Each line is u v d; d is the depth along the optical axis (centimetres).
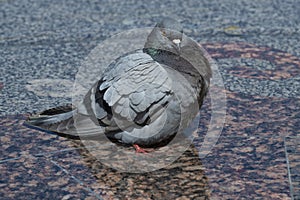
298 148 868
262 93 1076
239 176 796
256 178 790
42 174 806
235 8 1577
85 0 1658
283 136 909
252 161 836
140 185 776
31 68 1212
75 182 786
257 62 1234
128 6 1602
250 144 885
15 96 1075
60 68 1213
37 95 1080
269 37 1379
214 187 770
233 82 1125
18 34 1403
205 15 1523
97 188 770
